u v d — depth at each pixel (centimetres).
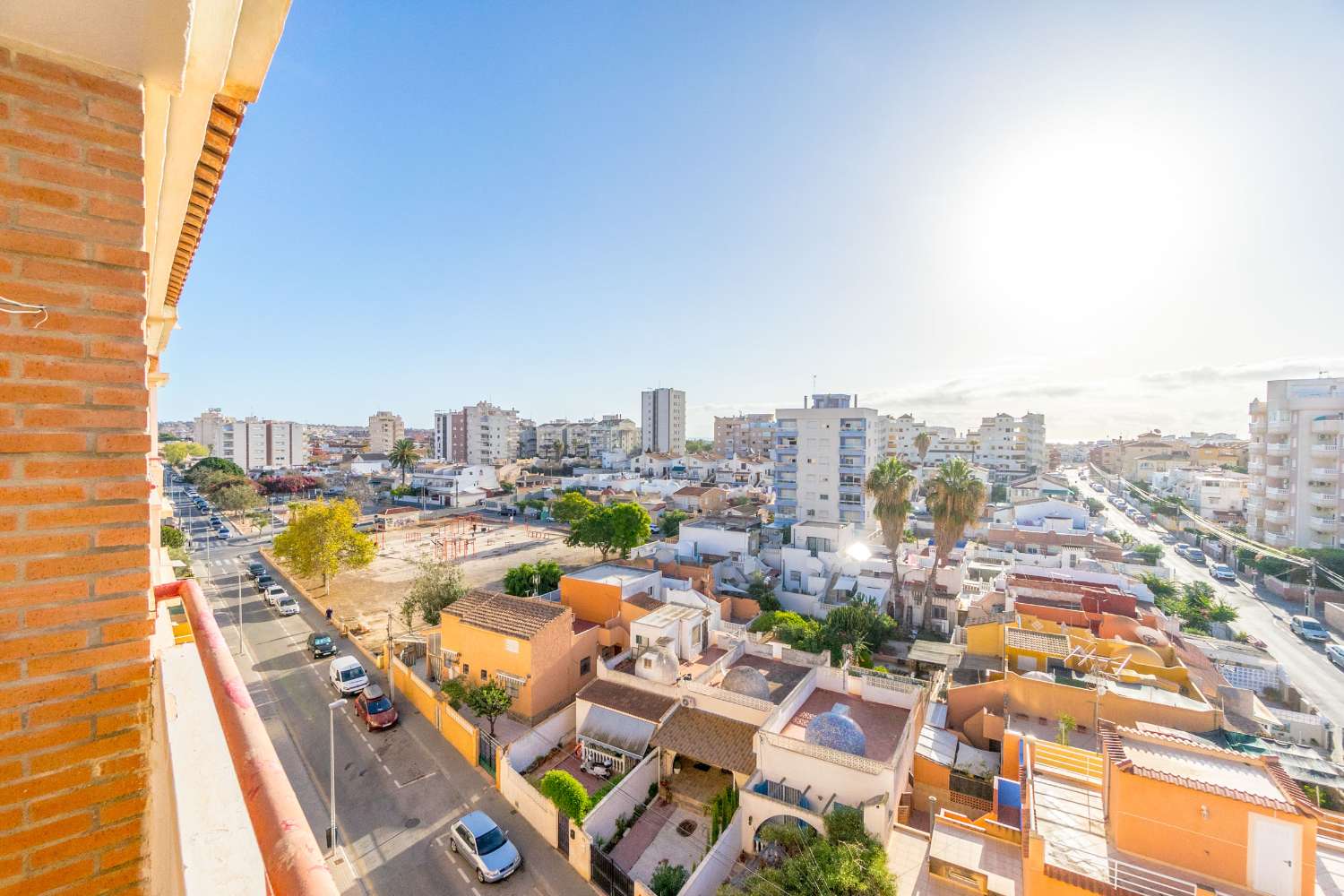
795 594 3988
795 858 1405
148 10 271
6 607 266
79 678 284
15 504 265
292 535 3925
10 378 263
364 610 3803
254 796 223
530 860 1683
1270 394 5388
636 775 1934
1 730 269
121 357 289
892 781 1570
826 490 6069
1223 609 3612
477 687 2489
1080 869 1035
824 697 2173
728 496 7369
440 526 7050
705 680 2322
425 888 1578
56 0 256
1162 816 1057
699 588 3694
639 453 13338
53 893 280
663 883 1514
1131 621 2586
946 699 2266
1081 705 1952
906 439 11612
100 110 283
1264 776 1102
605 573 3400
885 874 1311
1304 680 3133
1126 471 11750
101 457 286
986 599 3200
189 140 417
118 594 293
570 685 2627
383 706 2430
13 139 262
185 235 633
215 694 310
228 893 196
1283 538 5175
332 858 1670
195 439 12862
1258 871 988
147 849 304
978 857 1297
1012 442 11125
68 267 276
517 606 2722
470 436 12444
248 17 335
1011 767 1788
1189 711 1812
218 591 4153
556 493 8519
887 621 3269
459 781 2039
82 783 288
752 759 1884
